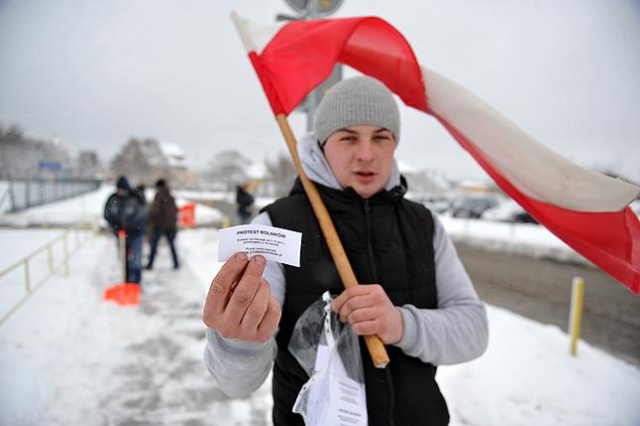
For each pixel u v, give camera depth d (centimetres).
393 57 147
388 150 126
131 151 6981
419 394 114
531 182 127
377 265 120
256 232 81
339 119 122
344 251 118
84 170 6569
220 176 6894
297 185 132
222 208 2798
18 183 2091
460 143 146
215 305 79
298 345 109
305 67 144
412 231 130
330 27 139
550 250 1148
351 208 122
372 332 102
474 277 852
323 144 130
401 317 109
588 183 116
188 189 6738
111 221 621
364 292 105
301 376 111
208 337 95
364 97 121
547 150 121
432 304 127
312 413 97
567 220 126
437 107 145
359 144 122
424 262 127
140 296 588
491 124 130
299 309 111
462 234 1504
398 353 117
